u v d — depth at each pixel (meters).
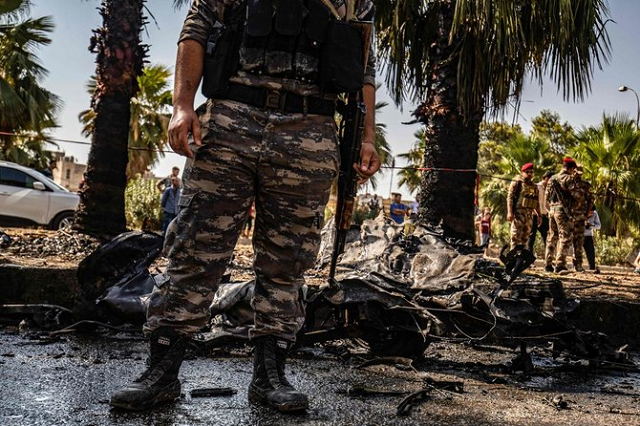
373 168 2.44
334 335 3.32
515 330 3.24
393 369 3.15
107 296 3.51
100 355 3.09
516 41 6.41
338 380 2.84
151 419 2.07
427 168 6.93
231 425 2.05
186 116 2.18
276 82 2.21
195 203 2.23
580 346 3.43
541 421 2.33
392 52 7.81
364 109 2.42
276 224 2.31
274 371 2.33
